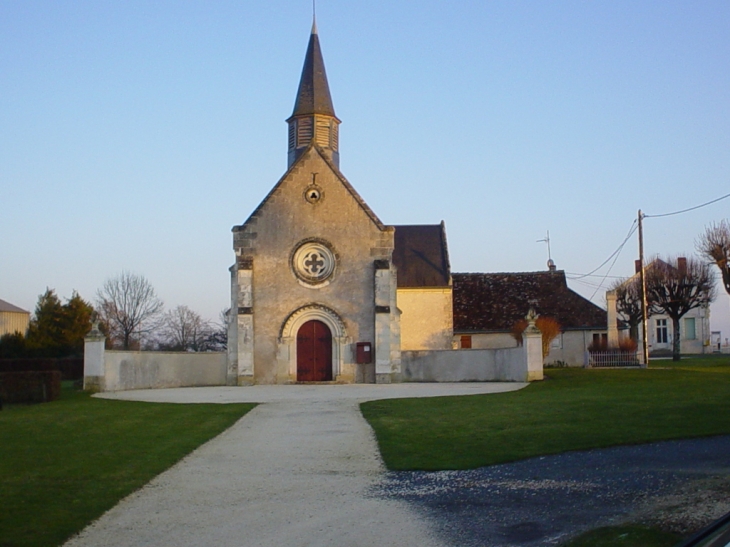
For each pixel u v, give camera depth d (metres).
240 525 10.49
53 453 15.38
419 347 44.66
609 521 10.00
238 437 17.78
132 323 76.88
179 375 36.03
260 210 35.28
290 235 35.25
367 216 35.41
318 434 18.05
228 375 34.78
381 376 34.22
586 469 13.04
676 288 48.25
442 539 9.70
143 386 33.72
